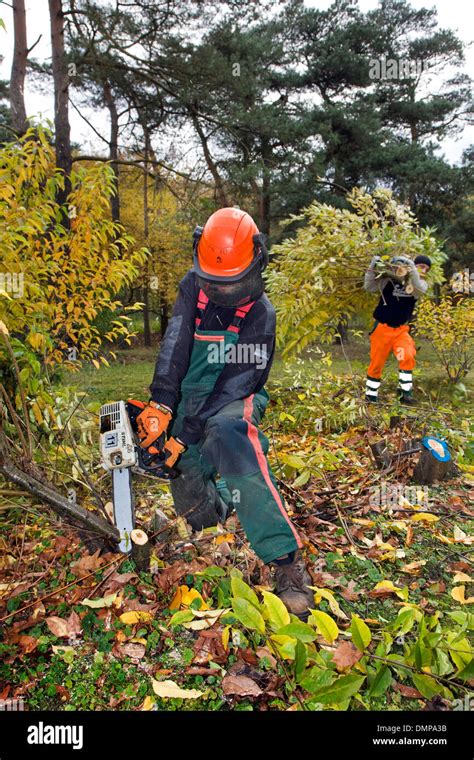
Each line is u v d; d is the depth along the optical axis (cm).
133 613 198
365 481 335
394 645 192
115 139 1619
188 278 220
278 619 167
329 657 168
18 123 1033
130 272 384
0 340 267
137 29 1184
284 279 531
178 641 194
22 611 208
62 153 1112
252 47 1382
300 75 1708
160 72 1295
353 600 218
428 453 344
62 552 246
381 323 514
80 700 167
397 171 1717
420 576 241
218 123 1354
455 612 177
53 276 366
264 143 1430
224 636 180
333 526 277
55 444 308
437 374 782
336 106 1653
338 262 536
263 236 207
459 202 2023
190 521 245
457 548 268
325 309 570
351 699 170
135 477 339
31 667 181
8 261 278
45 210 330
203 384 223
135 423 216
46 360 321
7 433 275
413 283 486
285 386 609
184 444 212
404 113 1984
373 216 568
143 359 1339
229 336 215
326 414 448
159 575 221
